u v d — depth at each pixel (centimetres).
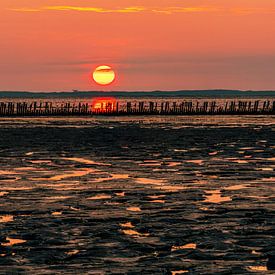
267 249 4528
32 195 7019
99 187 7625
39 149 13038
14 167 9800
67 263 4209
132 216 5762
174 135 17325
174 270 4053
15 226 5338
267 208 6144
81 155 11769
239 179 8319
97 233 5066
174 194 7050
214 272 3981
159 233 5066
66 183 8000
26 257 4350
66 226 5338
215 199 6712
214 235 4966
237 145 13925
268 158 11069
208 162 10438
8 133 18138
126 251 4506
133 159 11019
